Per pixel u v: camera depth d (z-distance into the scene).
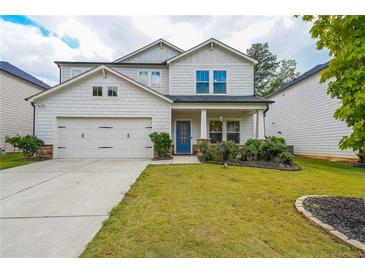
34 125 10.27
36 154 10.23
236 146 9.15
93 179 6.09
